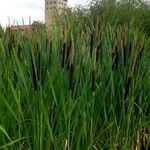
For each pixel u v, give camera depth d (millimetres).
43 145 1209
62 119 1317
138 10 10016
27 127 1325
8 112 1300
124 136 1404
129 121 1367
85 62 1523
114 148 1297
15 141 1155
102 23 2166
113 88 1539
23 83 1396
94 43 1733
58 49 1548
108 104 1552
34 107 1267
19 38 1767
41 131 1168
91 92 1465
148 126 1391
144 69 1687
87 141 1319
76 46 1615
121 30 1867
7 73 1568
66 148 1211
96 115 1455
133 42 1681
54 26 1925
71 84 1447
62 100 1313
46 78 1434
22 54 1623
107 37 1785
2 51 1761
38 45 1508
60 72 1455
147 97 1608
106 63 1635
